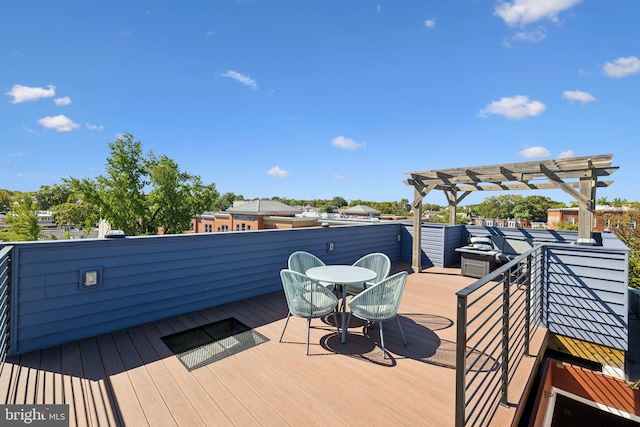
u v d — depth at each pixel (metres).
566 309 3.06
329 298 2.63
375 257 3.85
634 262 11.34
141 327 2.97
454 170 5.69
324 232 5.09
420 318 3.36
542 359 2.91
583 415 3.74
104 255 2.78
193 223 29.38
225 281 3.75
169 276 3.24
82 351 2.45
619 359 2.79
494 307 3.81
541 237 6.44
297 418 1.71
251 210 24.05
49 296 2.49
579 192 4.78
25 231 19.94
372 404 1.84
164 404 1.81
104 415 1.70
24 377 2.04
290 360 2.37
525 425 2.00
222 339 2.77
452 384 2.07
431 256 6.55
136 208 20.33
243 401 1.85
